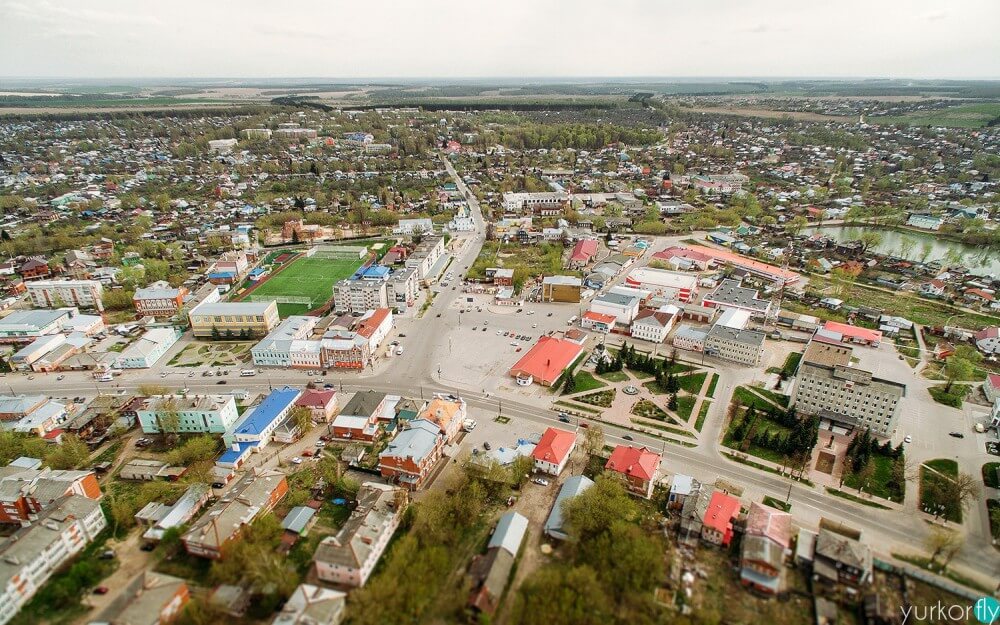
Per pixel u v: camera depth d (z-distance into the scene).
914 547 154.75
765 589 140.25
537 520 164.75
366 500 162.38
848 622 132.38
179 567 147.62
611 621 126.81
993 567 148.75
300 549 154.25
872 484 177.88
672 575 145.00
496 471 173.75
